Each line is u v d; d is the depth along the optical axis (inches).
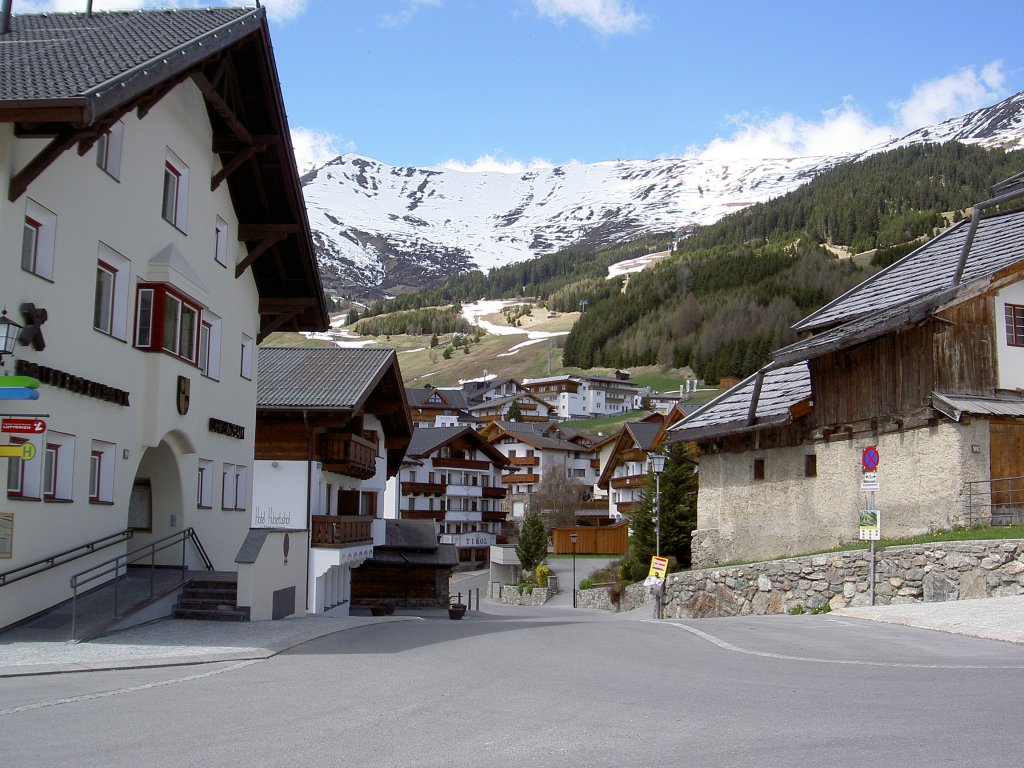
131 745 312.0
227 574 811.4
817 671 469.1
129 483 748.6
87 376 682.8
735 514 1280.8
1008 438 936.9
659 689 416.2
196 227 878.4
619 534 3016.7
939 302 928.3
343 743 313.1
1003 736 306.7
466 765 281.4
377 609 1608.0
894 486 994.7
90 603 673.6
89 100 532.7
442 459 3196.4
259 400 1208.2
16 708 379.2
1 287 579.2
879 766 272.2
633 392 6628.9
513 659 527.8
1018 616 649.0
